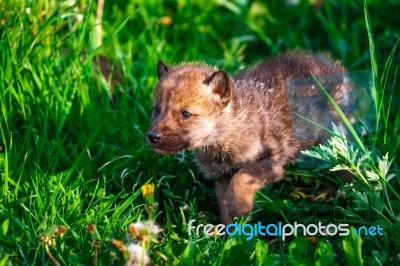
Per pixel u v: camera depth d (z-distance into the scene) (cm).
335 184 568
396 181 518
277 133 556
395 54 730
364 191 489
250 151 540
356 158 524
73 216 498
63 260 434
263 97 561
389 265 455
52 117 609
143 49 745
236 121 532
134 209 516
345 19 809
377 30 806
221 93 524
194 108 513
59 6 656
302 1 854
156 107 521
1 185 521
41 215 492
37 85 625
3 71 610
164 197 557
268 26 848
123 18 750
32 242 461
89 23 698
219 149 540
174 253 451
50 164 554
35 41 639
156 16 813
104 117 623
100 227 488
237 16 853
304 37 813
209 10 843
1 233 456
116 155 589
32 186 520
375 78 529
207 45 802
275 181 549
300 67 590
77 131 613
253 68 606
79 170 558
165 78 527
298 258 439
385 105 623
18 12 627
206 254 458
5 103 600
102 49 726
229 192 522
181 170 579
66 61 664
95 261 427
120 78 696
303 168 580
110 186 557
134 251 413
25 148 570
